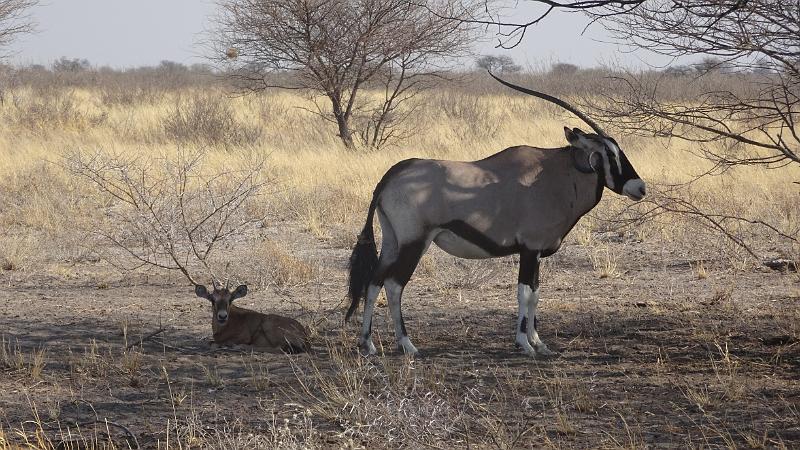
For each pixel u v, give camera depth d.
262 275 30.66
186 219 33.66
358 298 21.72
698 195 36.56
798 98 18.94
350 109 63.19
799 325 22.78
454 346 22.53
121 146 58.44
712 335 22.77
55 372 20.08
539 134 63.41
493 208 21.30
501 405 17.38
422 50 62.50
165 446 15.69
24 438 15.77
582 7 18.22
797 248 32.72
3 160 54.06
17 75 126.56
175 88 125.38
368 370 19.31
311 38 61.69
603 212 37.75
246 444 15.12
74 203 42.75
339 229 38.78
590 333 23.64
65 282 30.80
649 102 21.06
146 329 24.36
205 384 19.22
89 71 192.50
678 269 31.70
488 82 123.62
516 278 31.03
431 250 34.19
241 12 62.88
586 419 16.80
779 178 43.91
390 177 21.45
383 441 15.80
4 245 34.44
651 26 18.41
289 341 22.19
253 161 50.19
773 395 18.08
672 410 17.25
